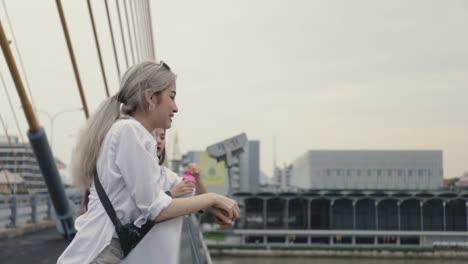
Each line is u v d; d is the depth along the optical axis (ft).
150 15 70.54
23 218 53.21
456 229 316.81
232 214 6.37
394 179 444.96
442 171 445.78
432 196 318.24
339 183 444.96
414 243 319.27
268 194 322.75
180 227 6.25
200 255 20.57
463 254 292.20
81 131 6.31
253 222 324.19
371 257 292.81
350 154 447.01
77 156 6.22
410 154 446.60
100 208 6.11
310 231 307.78
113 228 6.00
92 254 5.98
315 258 289.33
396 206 321.73
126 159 5.87
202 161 435.12
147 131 6.21
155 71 6.56
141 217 5.92
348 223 322.34
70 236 43.70
